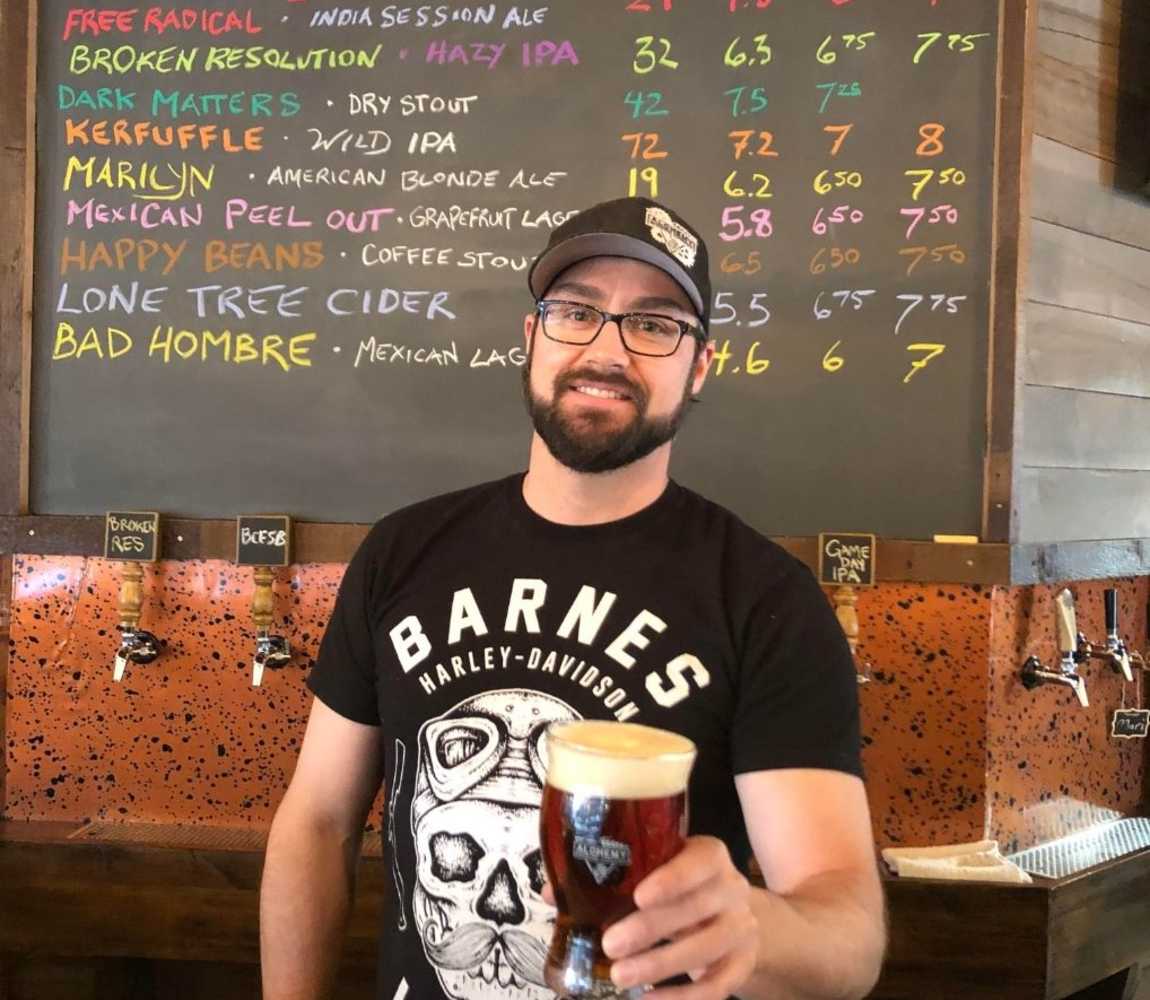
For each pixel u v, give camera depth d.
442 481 1.94
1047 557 1.85
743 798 1.06
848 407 1.86
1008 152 1.79
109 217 2.00
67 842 1.85
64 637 2.01
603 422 1.13
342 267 1.96
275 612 1.97
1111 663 1.99
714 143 1.88
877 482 1.85
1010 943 1.66
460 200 1.94
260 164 1.97
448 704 1.12
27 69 2.00
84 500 2.01
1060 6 1.89
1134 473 2.09
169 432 1.99
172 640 1.99
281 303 1.97
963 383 1.82
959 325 1.82
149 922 1.82
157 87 1.99
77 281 2.01
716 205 1.88
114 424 2.00
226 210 1.98
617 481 1.17
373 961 1.75
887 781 1.86
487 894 1.08
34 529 1.97
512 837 1.08
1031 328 1.85
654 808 0.75
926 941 1.68
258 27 1.97
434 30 1.94
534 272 1.20
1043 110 1.86
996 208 1.79
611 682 1.09
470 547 1.20
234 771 1.98
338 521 1.96
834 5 1.86
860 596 1.87
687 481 1.90
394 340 1.95
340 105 1.96
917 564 1.80
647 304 1.17
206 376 1.98
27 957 1.94
